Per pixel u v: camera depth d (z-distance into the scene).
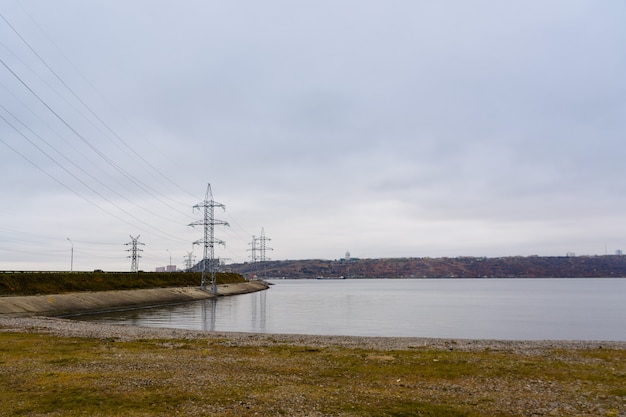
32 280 91.94
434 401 18.19
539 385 21.27
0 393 18.56
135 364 25.41
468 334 56.44
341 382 21.52
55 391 18.95
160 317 78.94
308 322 71.88
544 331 60.28
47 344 32.50
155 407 16.83
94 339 35.97
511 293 192.00
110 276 120.88
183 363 25.98
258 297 165.00
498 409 17.19
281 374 23.25
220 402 17.64
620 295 170.38
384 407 17.12
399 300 142.50
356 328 62.91
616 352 31.34
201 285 158.12
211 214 155.12
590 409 17.34
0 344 32.22
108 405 16.98
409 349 32.81
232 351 30.97
